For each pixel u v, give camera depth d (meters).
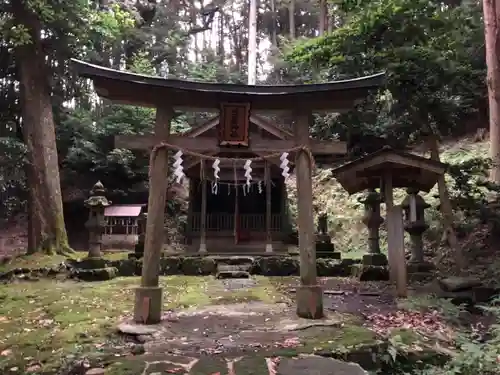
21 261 11.73
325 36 11.37
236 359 4.21
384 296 8.16
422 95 10.98
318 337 5.05
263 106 6.75
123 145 6.30
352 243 15.91
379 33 10.84
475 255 10.48
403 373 4.61
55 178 13.24
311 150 6.74
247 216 16.23
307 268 6.41
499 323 5.94
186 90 6.29
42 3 11.67
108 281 10.17
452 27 10.88
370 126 14.24
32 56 13.05
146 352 4.57
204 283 10.00
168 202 19.20
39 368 4.55
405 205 10.13
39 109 13.16
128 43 21.19
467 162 10.55
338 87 6.39
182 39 22.50
